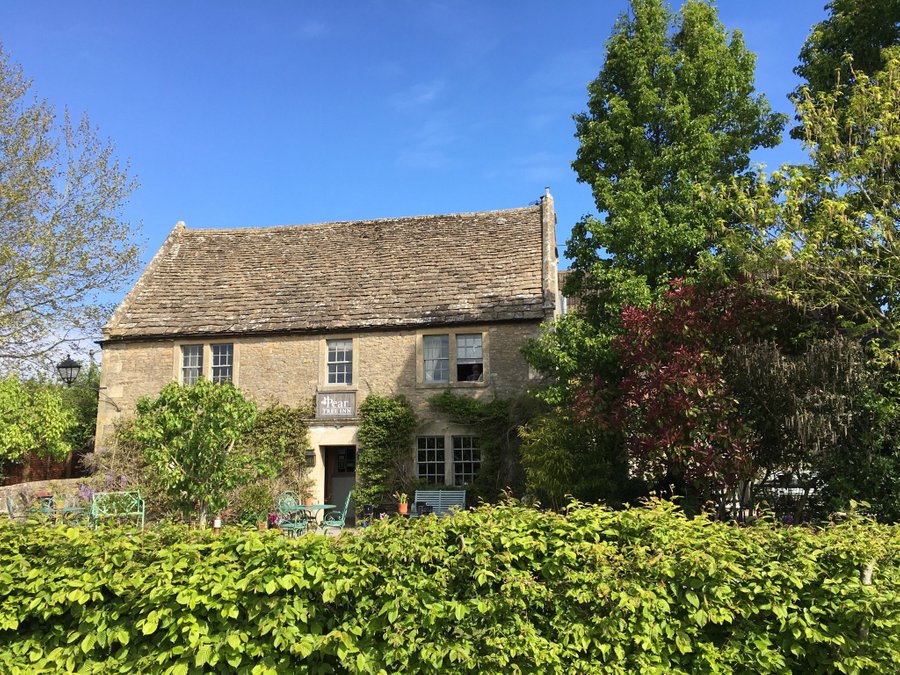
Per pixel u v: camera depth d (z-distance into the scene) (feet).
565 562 14.29
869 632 13.23
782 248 30.50
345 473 62.49
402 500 51.78
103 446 61.67
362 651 13.96
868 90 32.32
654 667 13.24
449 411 57.36
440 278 63.98
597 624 13.52
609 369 41.45
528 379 56.95
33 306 64.49
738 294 34.45
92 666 14.88
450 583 14.38
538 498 45.34
